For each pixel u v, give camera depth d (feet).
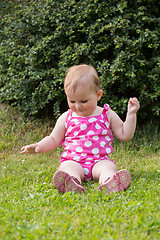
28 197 8.28
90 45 14.76
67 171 9.11
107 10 14.62
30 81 16.52
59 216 6.81
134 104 10.07
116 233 5.95
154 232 6.04
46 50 16.02
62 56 15.23
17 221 6.66
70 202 7.62
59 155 14.16
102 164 9.49
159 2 15.52
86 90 9.42
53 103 17.17
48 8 15.78
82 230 6.07
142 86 14.70
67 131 10.39
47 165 12.45
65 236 5.82
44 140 10.47
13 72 17.25
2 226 6.28
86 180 9.82
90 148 9.84
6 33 18.31
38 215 6.95
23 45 17.90
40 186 9.14
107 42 14.76
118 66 13.98
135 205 7.15
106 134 10.14
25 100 16.74
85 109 9.80
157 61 14.58
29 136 15.66
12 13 21.53
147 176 10.02
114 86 15.51
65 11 15.31
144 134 15.75
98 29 14.61
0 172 11.54
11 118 17.28
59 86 15.70
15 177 10.53
